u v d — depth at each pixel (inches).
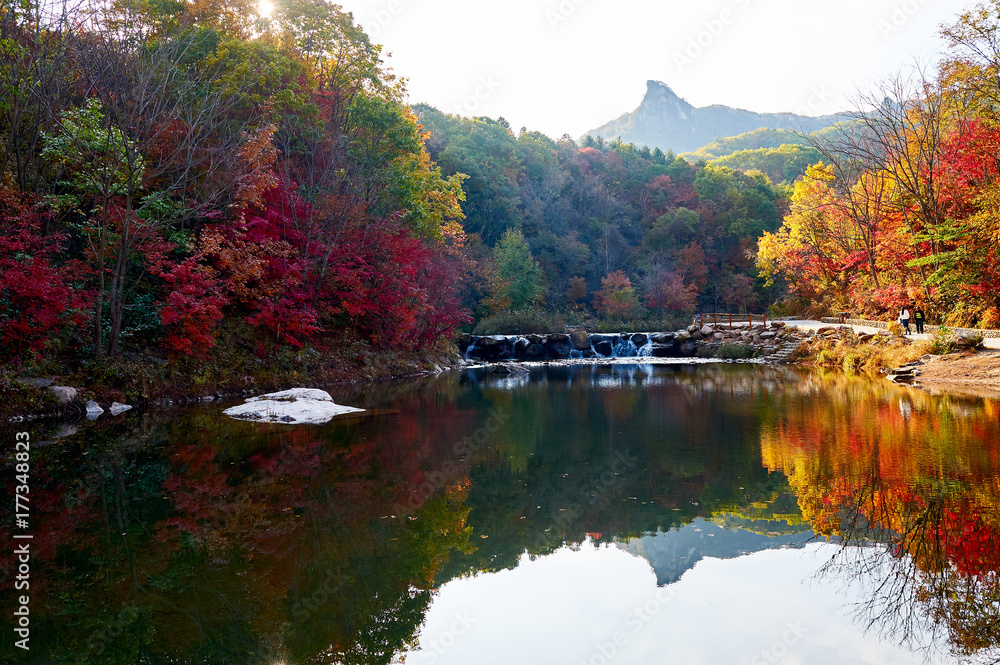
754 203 2832.2
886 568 177.0
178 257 649.0
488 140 2903.5
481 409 550.6
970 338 753.0
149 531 214.4
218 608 156.4
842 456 321.1
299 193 777.6
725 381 805.2
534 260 2250.2
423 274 1056.8
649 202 3171.8
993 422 405.7
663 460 330.3
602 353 1530.5
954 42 886.4
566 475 302.8
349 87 1005.8
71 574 175.9
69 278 530.3
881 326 1072.8
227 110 684.1
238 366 670.5
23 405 465.1
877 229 1162.6
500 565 189.5
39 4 540.7
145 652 133.0
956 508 223.8
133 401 541.0
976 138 866.8
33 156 550.3
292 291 741.3
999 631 139.2
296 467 318.3
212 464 323.9
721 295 2544.3
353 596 165.8
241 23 870.4
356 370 853.2
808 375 861.2
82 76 563.8
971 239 847.1
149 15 741.9
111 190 532.1
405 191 970.1
